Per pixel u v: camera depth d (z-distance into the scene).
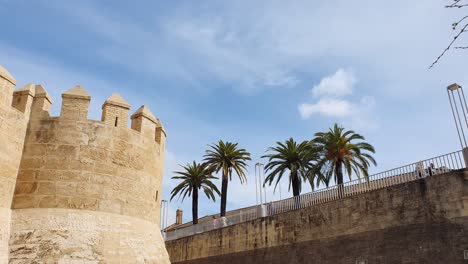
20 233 12.16
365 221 22.05
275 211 29.20
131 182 14.64
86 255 12.25
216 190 41.66
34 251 11.84
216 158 40.75
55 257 11.84
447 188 18.84
